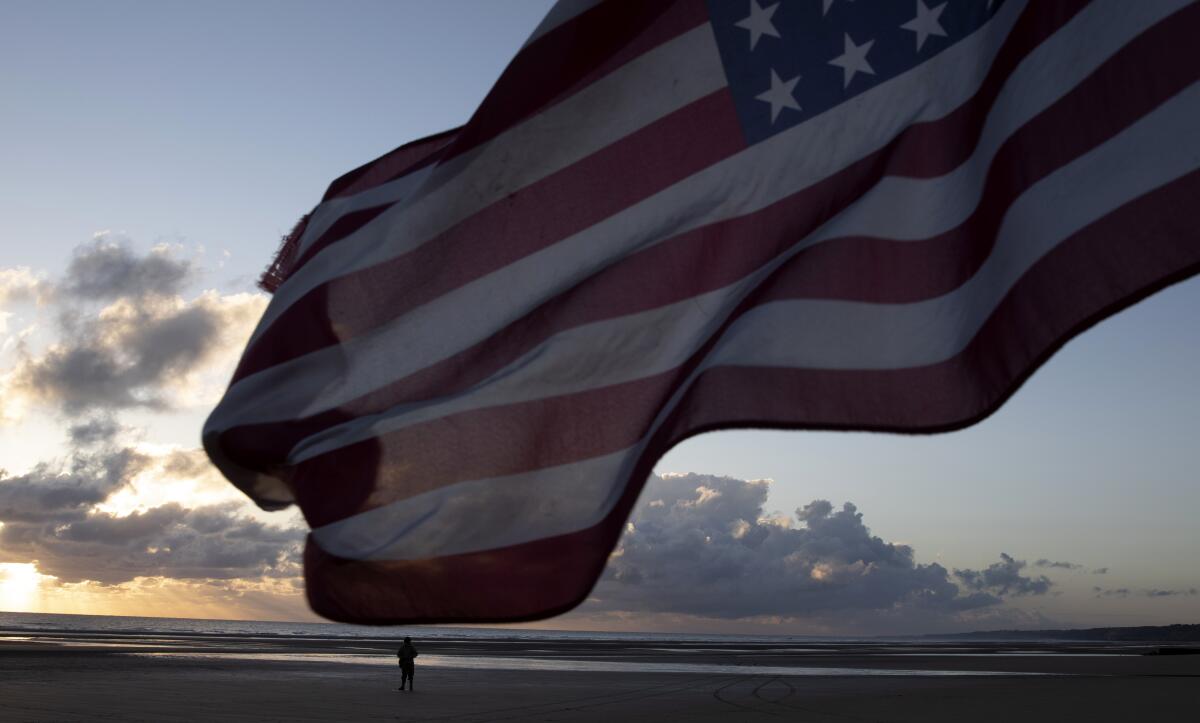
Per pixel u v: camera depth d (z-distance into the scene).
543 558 4.88
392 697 29.42
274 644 87.69
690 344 5.18
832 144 5.36
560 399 5.14
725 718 23.08
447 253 5.54
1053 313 4.51
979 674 48.59
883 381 4.91
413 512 5.02
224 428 5.61
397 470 5.09
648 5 5.58
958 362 4.84
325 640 114.12
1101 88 4.66
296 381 5.71
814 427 4.93
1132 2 4.68
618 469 5.00
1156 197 4.39
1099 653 100.50
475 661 60.50
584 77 5.51
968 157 5.18
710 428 4.98
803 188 5.32
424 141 6.18
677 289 5.27
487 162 5.51
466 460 5.05
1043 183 4.70
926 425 4.81
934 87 5.34
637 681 40.03
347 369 5.56
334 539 5.04
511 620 4.79
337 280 5.68
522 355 5.35
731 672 49.75
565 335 5.24
